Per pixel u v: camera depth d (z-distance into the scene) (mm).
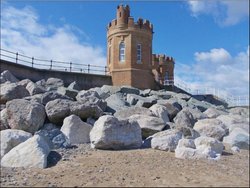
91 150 12172
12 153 10227
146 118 15867
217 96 45312
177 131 13297
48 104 14953
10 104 14125
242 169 10008
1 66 27656
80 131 13648
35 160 9898
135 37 40500
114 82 39438
